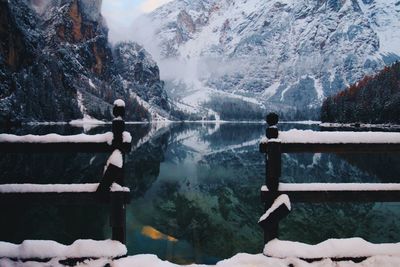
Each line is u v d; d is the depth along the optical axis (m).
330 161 30.27
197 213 14.46
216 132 91.69
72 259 3.92
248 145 51.00
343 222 12.48
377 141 4.12
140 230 11.64
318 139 4.16
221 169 28.02
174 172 26.08
